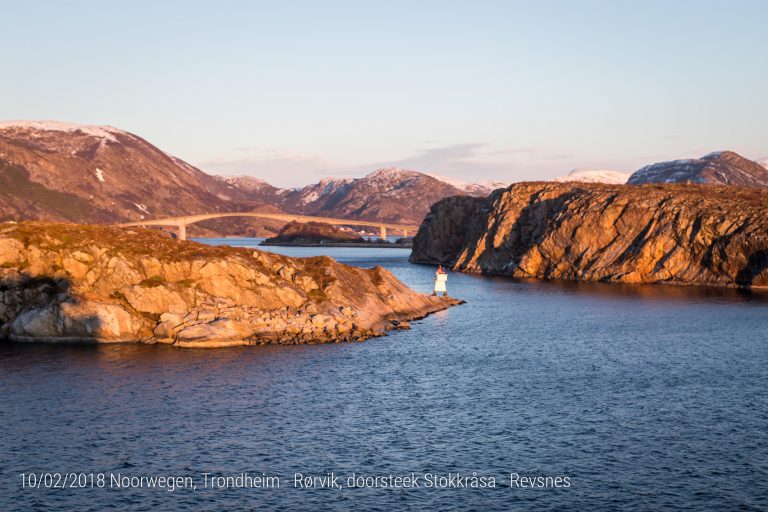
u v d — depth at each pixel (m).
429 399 63.69
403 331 102.00
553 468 47.22
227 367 75.00
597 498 42.66
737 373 73.44
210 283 94.19
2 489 43.75
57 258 93.44
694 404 61.69
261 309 94.75
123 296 91.81
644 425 55.84
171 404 61.03
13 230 95.62
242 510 41.28
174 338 87.44
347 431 54.56
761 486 43.97
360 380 70.44
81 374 71.00
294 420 57.16
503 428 55.38
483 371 75.06
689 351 85.94
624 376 72.62
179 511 41.09
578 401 62.97
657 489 43.75
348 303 102.81
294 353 83.19
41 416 57.31
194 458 48.88
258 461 48.44
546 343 92.38
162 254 95.62
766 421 56.56
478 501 42.41
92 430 54.16
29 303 91.12
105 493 43.34
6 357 78.75
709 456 48.97
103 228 100.81
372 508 41.56
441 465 47.84
